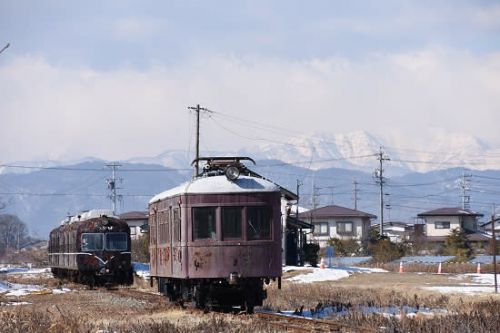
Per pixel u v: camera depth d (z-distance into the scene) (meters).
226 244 67.94
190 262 68.12
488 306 72.31
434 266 187.88
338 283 131.88
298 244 188.12
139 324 55.41
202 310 67.12
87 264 129.38
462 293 100.00
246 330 51.41
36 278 161.50
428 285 123.94
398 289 109.94
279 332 51.06
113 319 64.88
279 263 68.81
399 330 51.84
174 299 77.69
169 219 73.25
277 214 69.06
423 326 52.09
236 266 67.88
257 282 69.06
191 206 68.50
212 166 74.31
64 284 138.25
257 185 69.06
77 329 54.25
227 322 55.38
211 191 68.50
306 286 110.44
